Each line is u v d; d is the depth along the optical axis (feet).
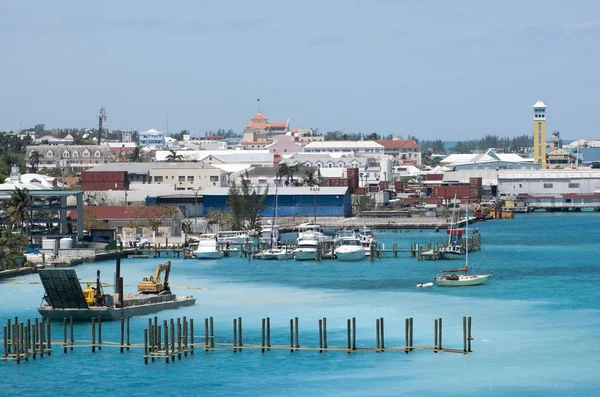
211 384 563.89
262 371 586.45
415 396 545.03
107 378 574.56
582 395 545.03
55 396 546.26
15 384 565.53
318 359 611.06
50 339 640.17
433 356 618.85
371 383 564.71
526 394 547.49
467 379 572.10
